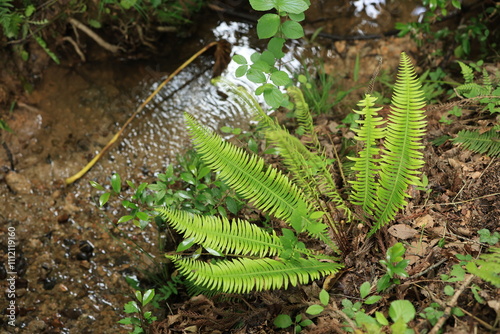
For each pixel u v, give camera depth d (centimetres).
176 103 411
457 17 415
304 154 234
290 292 253
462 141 282
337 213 276
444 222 256
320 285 253
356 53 414
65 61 422
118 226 354
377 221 253
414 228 259
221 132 391
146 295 251
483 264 207
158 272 327
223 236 239
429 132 304
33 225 358
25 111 402
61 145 392
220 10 439
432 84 361
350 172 299
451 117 312
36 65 416
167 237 340
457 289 221
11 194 371
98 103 411
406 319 192
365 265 250
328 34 425
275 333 239
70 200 368
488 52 384
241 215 303
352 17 430
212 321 254
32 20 405
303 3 253
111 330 311
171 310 290
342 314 220
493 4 404
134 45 423
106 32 420
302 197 257
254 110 254
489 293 215
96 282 331
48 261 341
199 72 423
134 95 415
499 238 237
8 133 392
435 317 207
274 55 272
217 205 293
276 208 255
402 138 231
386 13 427
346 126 346
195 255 246
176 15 421
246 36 432
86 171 380
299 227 238
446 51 399
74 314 318
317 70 411
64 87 416
